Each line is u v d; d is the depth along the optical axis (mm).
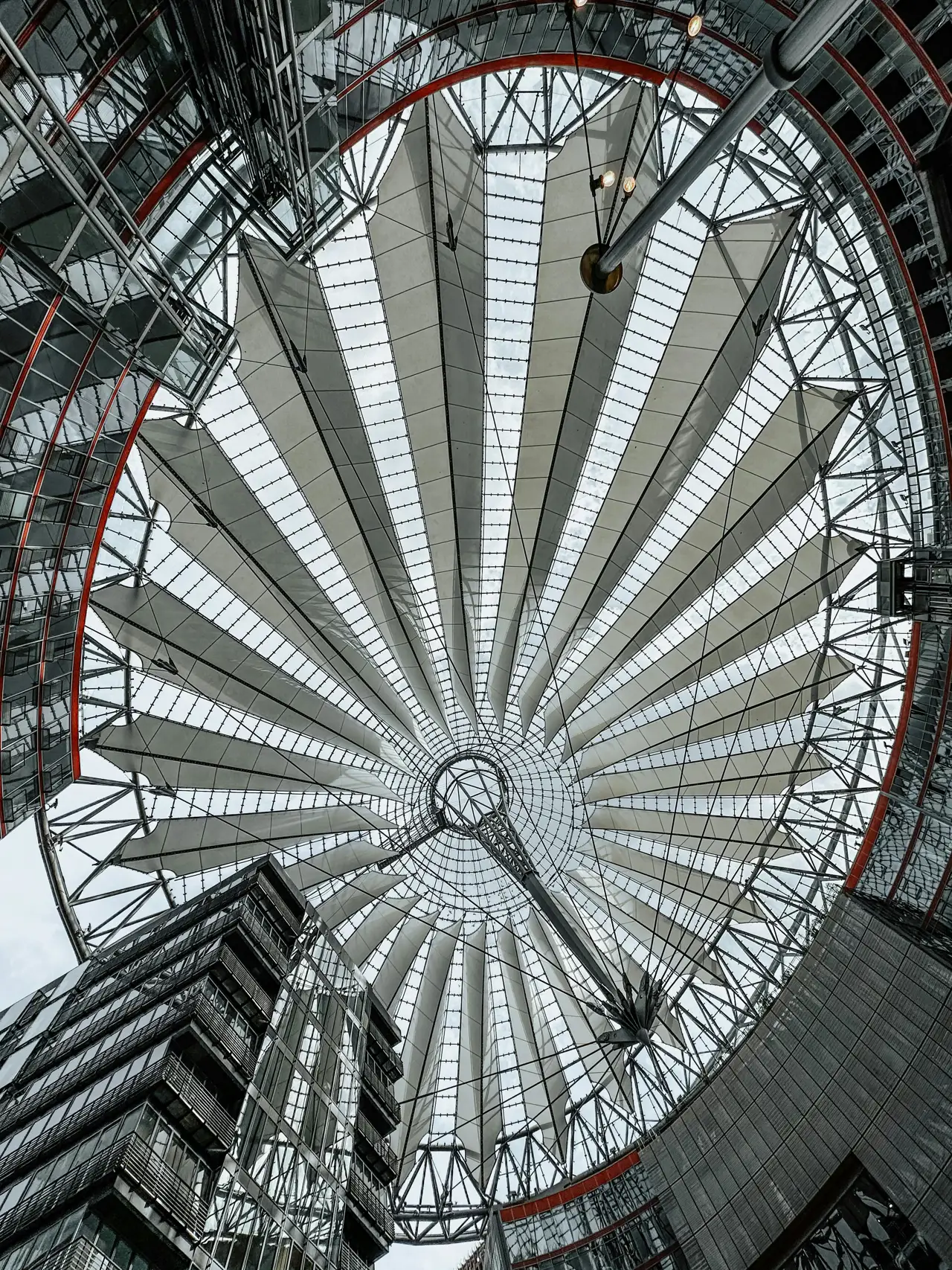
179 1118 21359
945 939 30797
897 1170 28078
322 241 27266
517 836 38344
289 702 35438
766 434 33031
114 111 17953
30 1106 24844
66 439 21422
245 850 37438
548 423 31938
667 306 30438
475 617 37125
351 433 31422
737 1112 36062
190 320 23766
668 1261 34875
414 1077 40375
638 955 41750
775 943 38906
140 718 33719
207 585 32625
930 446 28391
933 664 32062
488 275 29609
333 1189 26594
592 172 27016
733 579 35625
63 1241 17406
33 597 22609
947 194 23391
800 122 25734
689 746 38938
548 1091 41312
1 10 14570
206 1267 19188
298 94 19406
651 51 24328
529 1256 38344
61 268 18125
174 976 27234
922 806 32438
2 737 22719
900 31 22500
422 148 26297
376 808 40469
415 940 41562
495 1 22406
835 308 30094
